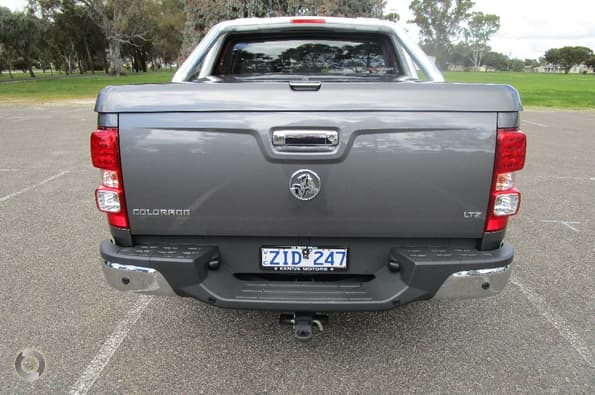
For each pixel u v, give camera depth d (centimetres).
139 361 267
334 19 364
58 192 622
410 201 213
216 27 372
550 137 1149
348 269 230
